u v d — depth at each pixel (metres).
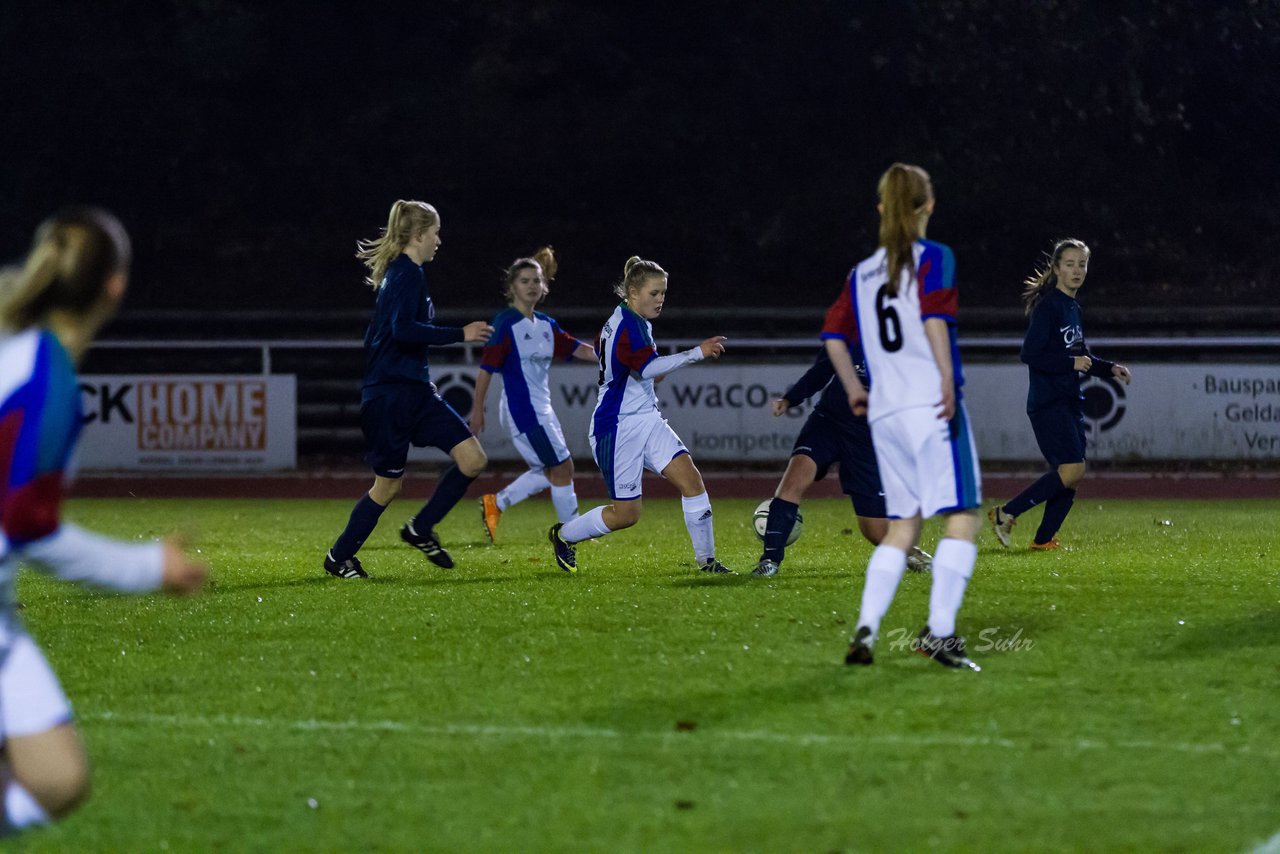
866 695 18.61
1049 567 30.91
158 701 18.92
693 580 29.34
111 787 15.24
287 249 107.94
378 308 30.28
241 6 110.25
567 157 110.12
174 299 102.94
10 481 10.81
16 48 109.56
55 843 13.61
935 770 15.36
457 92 111.88
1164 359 79.56
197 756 16.34
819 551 36.09
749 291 103.56
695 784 15.00
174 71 110.25
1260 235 106.94
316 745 16.69
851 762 15.67
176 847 13.47
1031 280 36.06
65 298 11.21
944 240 105.06
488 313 91.25
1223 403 65.38
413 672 20.41
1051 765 15.51
